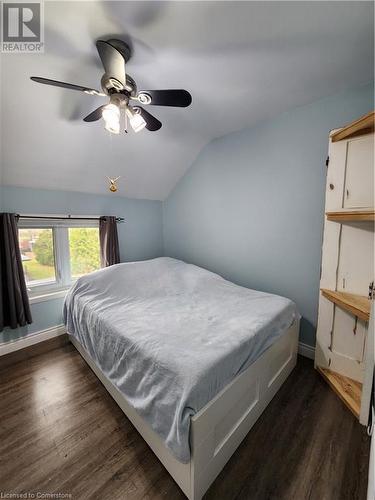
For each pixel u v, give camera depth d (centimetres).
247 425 136
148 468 119
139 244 321
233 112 204
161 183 304
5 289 212
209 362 111
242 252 254
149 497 107
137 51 131
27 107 161
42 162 208
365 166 154
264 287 239
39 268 243
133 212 310
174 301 202
